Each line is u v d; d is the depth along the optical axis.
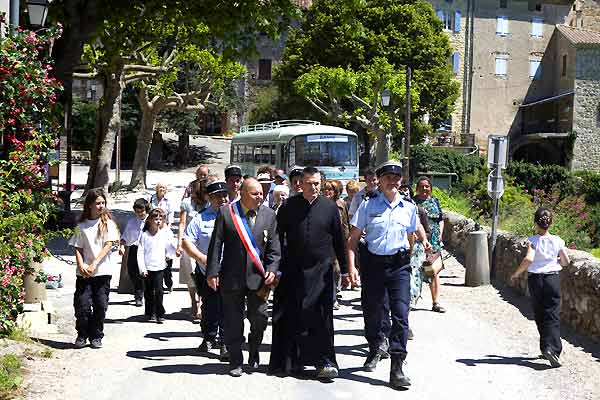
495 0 63.38
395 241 7.88
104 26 17.22
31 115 9.27
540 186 45.69
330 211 7.89
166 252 10.73
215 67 38.59
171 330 10.17
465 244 18.03
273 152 29.52
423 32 50.44
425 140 57.50
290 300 7.94
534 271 8.62
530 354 9.19
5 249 8.13
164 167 60.94
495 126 63.91
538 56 64.19
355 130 52.50
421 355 9.04
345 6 18.89
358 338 9.86
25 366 7.88
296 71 52.12
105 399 7.03
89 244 8.91
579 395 7.59
